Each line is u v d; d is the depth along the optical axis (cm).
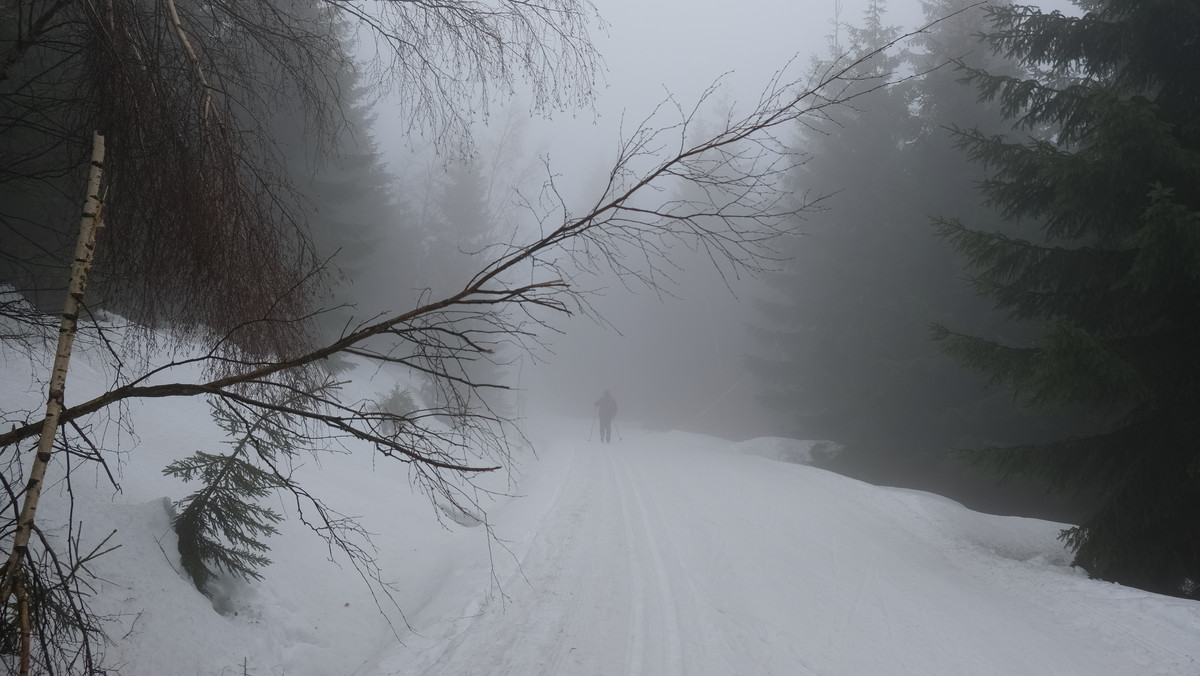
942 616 658
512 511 1004
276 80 425
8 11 359
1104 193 832
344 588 596
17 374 648
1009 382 935
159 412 752
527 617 558
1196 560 866
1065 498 1500
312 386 337
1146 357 838
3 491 433
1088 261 880
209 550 485
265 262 338
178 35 318
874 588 734
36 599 224
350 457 979
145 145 321
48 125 361
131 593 402
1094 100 770
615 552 780
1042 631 638
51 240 468
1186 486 846
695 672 485
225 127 324
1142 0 809
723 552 819
